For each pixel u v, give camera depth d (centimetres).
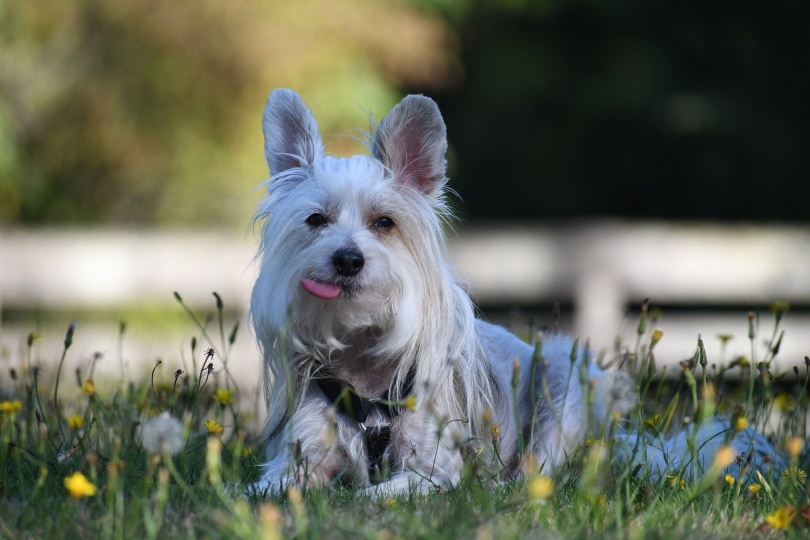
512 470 723
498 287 1493
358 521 547
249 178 1834
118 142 1858
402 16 1844
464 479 611
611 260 1479
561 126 2380
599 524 548
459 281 755
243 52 1766
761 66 2284
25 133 1873
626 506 565
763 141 2266
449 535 512
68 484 522
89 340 1491
